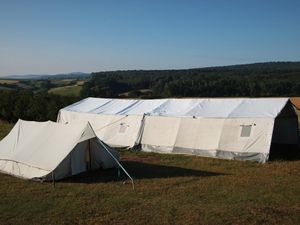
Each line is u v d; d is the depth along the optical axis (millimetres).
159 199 11617
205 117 20469
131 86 71812
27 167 15102
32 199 11875
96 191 12719
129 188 13094
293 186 12953
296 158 18750
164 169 16453
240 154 18391
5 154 16547
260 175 14836
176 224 9406
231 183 13570
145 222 9586
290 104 21031
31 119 43719
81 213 10383
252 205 10805
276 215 9914
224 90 63156
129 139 22469
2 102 45062
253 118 19016
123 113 24062
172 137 21062
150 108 24297
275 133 22312
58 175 14344
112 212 10430
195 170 16156
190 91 64188
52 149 15359
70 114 27109
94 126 24641
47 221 9805
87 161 15734
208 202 11234
